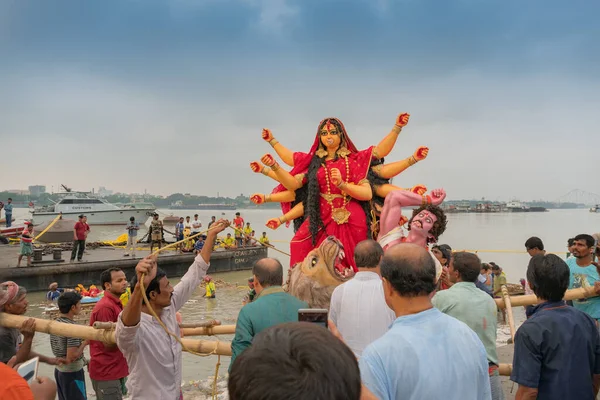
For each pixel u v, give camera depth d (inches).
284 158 269.1
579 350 138.9
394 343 102.6
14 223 1685.5
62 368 229.9
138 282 151.0
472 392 102.3
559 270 143.3
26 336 183.8
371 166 263.4
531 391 137.6
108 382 218.1
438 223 231.5
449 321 108.2
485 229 2982.3
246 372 56.2
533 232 2632.9
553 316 140.9
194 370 417.4
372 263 159.3
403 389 99.2
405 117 250.5
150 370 160.2
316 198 254.1
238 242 1214.9
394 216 233.0
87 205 1884.8
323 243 206.5
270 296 149.4
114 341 187.3
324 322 111.8
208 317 668.1
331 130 258.5
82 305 685.3
